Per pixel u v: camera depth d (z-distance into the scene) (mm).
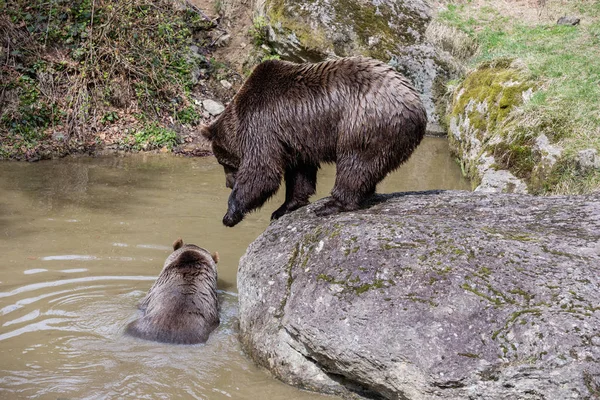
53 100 11070
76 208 8133
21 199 8320
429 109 12938
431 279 4102
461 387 3766
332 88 5238
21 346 4965
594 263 4000
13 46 11414
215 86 12828
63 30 11859
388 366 3986
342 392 4453
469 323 3867
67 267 6480
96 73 11648
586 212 4797
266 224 8031
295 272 4738
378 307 4105
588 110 8289
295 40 13023
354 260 4410
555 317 3705
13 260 6547
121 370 4688
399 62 13008
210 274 5871
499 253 4156
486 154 8734
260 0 13789
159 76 12055
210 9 14047
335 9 13242
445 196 5574
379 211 5297
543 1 14039
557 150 7895
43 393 4359
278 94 5434
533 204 5141
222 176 9883
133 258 6789
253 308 4961
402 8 13688
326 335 4219
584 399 3490
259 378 4680
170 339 5062
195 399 4391
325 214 5359
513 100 9375
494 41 12617
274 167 5527
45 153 10227
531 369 3625
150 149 10969
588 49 10734
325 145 5387
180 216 8094
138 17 12523
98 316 5527
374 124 5051
